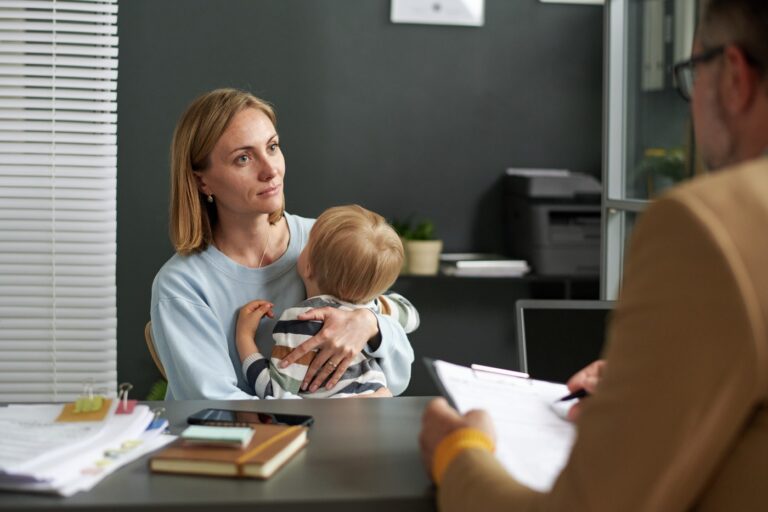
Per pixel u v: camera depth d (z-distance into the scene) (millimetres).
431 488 1059
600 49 4324
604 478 792
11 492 1036
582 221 4012
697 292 762
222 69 4082
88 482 1053
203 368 1905
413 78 4223
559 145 4336
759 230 767
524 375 1503
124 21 4012
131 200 4059
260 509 1011
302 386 1851
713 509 816
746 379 749
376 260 1910
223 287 2023
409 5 4168
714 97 930
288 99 4145
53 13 3717
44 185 3789
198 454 1113
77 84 3764
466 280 4285
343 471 1119
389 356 1940
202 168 1999
